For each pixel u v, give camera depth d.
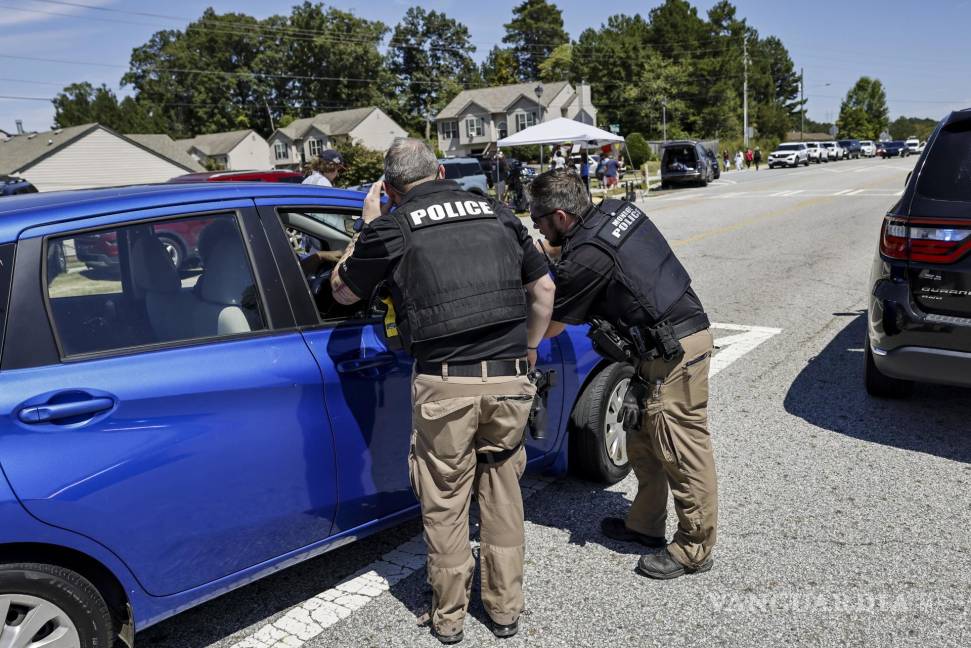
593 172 33.06
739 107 83.06
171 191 2.55
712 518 2.92
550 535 3.37
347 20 93.50
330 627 2.77
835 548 3.16
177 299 2.45
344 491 2.72
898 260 3.99
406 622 2.78
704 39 88.38
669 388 2.81
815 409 4.77
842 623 2.69
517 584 2.65
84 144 46.19
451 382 2.41
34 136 49.75
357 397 2.72
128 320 2.35
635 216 2.84
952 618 2.70
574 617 2.78
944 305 3.85
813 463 3.98
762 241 12.49
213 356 2.43
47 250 2.24
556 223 2.77
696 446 2.85
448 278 2.38
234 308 2.54
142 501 2.24
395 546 3.36
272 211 2.73
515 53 108.88
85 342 2.25
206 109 94.12
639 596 2.89
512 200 23.84
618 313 2.78
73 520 2.12
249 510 2.48
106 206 2.38
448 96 96.44
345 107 94.50
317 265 3.06
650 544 3.23
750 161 55.97
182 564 2.37
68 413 2.12
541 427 2.77
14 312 2.14
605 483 3.84
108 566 2.22
